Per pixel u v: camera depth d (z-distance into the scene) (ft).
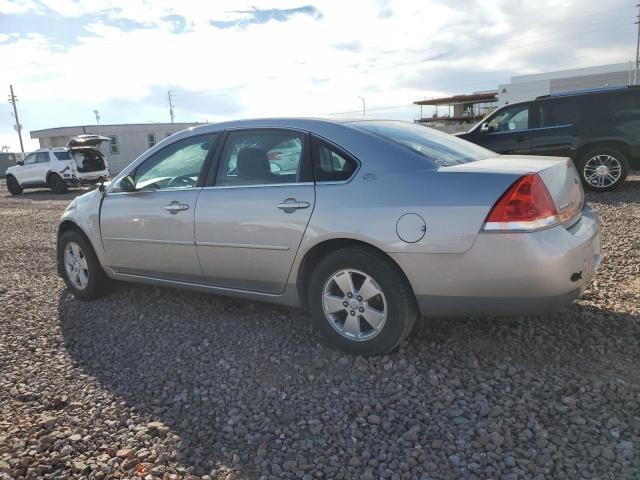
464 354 11.29
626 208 26.25
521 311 10.06
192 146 13.97
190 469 8.14
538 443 8.27
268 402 9.93
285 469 8.04
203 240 13.12
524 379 10.18
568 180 11.13
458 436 8.59
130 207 14.64
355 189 11.03
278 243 11.89
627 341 11.46
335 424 9.12
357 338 11.32
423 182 10.44
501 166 10.61
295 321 13.74
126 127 141.79
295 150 12.10
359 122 12.35
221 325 13.80
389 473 7.82
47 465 8.35
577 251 10.03
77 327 14.34
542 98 32.65
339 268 11.21
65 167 64.03
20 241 28.96
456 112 203.51
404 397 9.79
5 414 9.96
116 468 8.25
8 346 13.16
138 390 10.70
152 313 15.02
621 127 30.94
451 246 9.96
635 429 8.50
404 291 10.69
